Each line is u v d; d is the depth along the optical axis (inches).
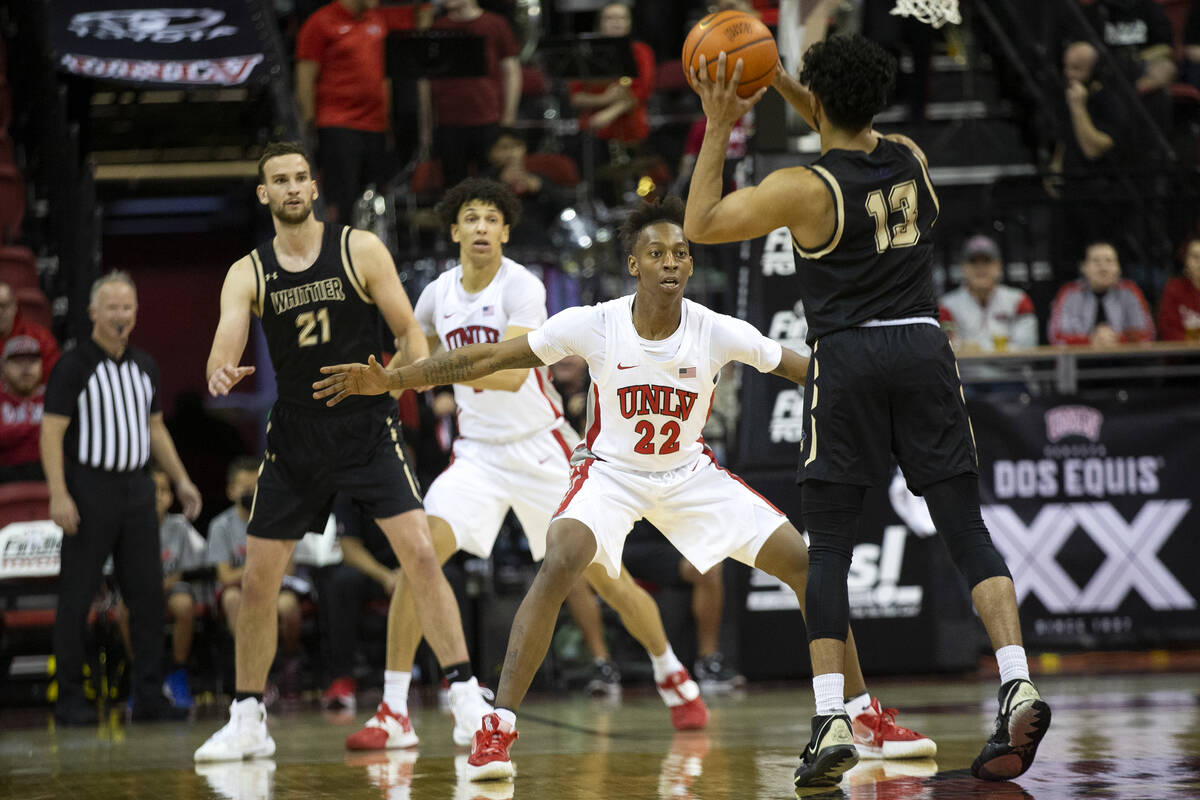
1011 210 1283.2
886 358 456.1
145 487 887.7
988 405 1047.0
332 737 709.9
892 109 1450.5
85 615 869.2
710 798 433.4
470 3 1353.3
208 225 1729.8
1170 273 1275.8
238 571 1065.5
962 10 1472.7
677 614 1002.7
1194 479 1047.6
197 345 1734.7
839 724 439.2
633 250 514.0
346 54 1246.3
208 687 1116.5
